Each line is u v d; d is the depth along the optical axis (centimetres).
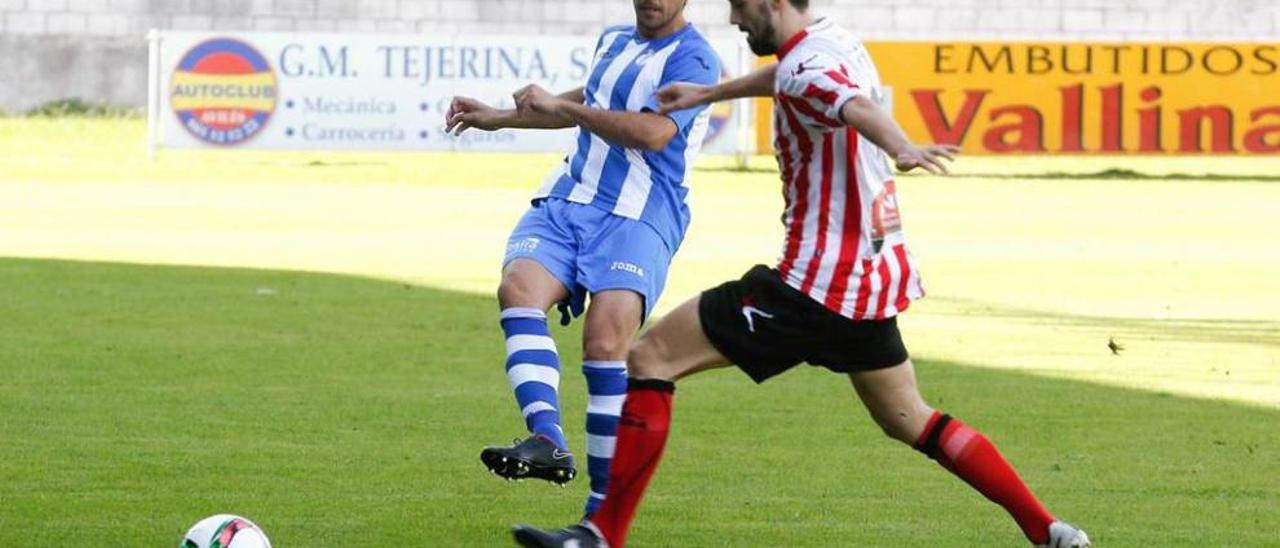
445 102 7156
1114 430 2388
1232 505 1928
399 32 9444
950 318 3594
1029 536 1590
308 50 7106
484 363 2900
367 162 7694
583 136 1819
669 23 1794
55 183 6681
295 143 7131
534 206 1838
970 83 7494
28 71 9150
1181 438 2331
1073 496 1970
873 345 1569
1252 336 3353
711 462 2144
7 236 4934
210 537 1505
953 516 1866
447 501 1917
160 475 2020
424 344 3103
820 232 1541
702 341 1582
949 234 5369
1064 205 6406
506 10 9462
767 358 1577
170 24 9419
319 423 2362
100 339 3112
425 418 2412
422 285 4000
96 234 5031
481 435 2298
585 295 1803
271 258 4516
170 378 2709
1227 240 5250
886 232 1552
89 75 9188
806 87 1492
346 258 4538
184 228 5231
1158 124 7538
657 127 1723
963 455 1582
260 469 2064
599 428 1728
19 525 1769
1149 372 2908
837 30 1552
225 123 7125
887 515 1867
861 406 2548
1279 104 7544
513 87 7156
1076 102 7531
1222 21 9450
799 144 1540
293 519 1817
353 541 1730
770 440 2289
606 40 1847
